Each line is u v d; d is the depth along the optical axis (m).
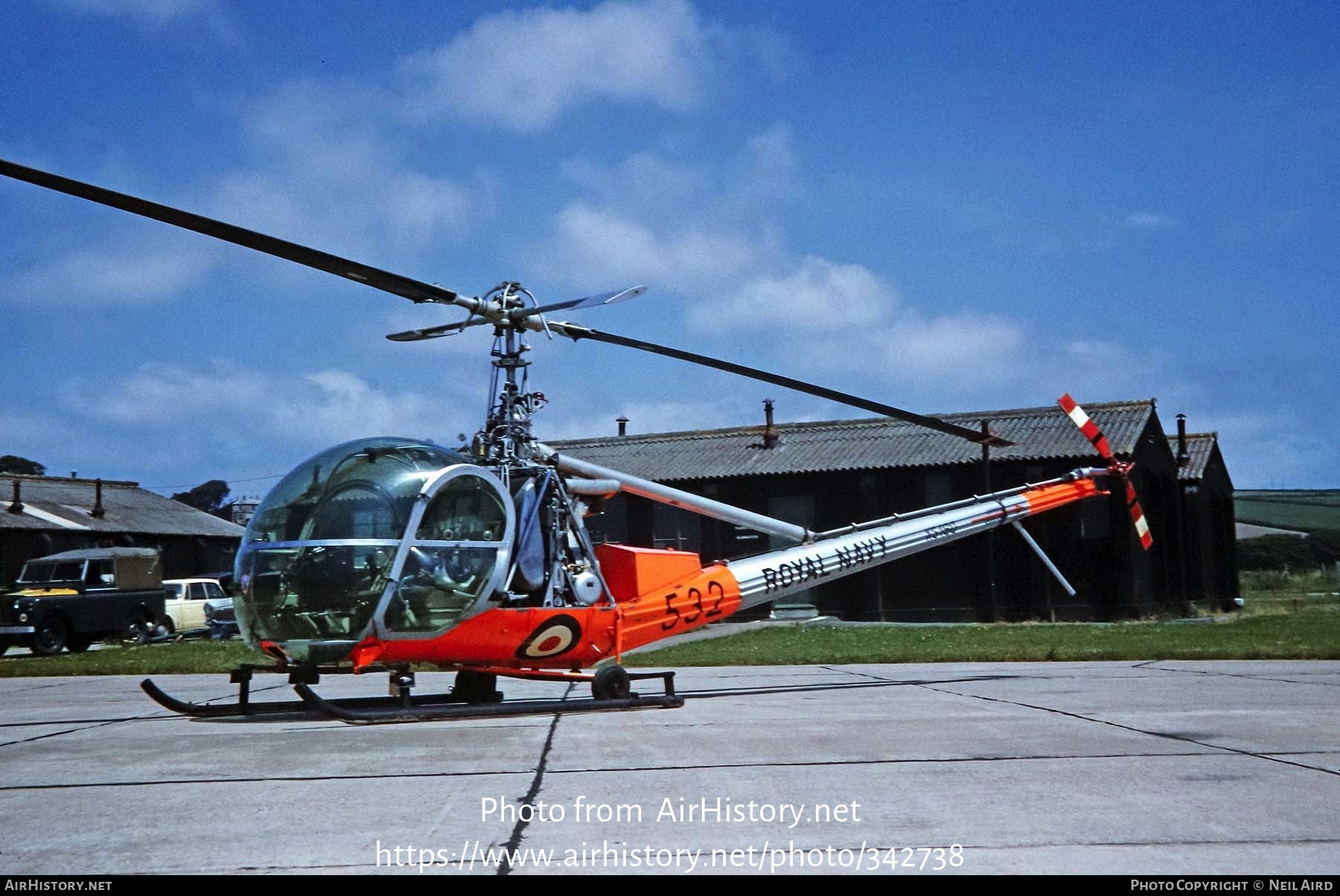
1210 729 7.48
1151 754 6.51
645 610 9.89
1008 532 27.80
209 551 42.06
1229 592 34.31
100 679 14.48
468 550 8.57
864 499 28.80
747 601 10.77
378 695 11.41
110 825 5.04
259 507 8.53
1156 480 29.44
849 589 28.92
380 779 6.04
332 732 7.98
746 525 10.99
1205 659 13.98
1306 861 4.23
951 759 6.41
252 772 6.31
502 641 8.91
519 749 7.06
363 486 8.23
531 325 9.45
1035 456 27.19
